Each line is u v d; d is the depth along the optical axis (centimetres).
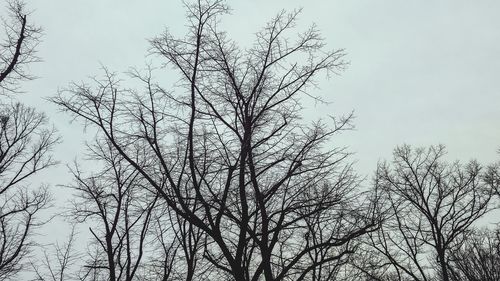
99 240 1246
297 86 1231
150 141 1095
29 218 1864
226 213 1041
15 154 1897
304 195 1179
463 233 2053
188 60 1152
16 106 1919
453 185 2309
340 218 1155
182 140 1165
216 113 1174
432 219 2117
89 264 1331
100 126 1102
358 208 1143
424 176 2339
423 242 2028
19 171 1864
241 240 1050
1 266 1706
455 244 2012
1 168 1841
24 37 1235
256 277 1031
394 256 2022
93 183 1341
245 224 1043
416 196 2233
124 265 1226
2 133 1875
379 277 1661
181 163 1148
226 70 1188
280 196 1180
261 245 1049
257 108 1229
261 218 1152
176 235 1145
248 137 1123
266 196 1091
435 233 2092
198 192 1027
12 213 1781
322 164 1131
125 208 1298
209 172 1070
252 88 1237
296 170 1152
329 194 1134
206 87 1209
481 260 1606
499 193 2228
